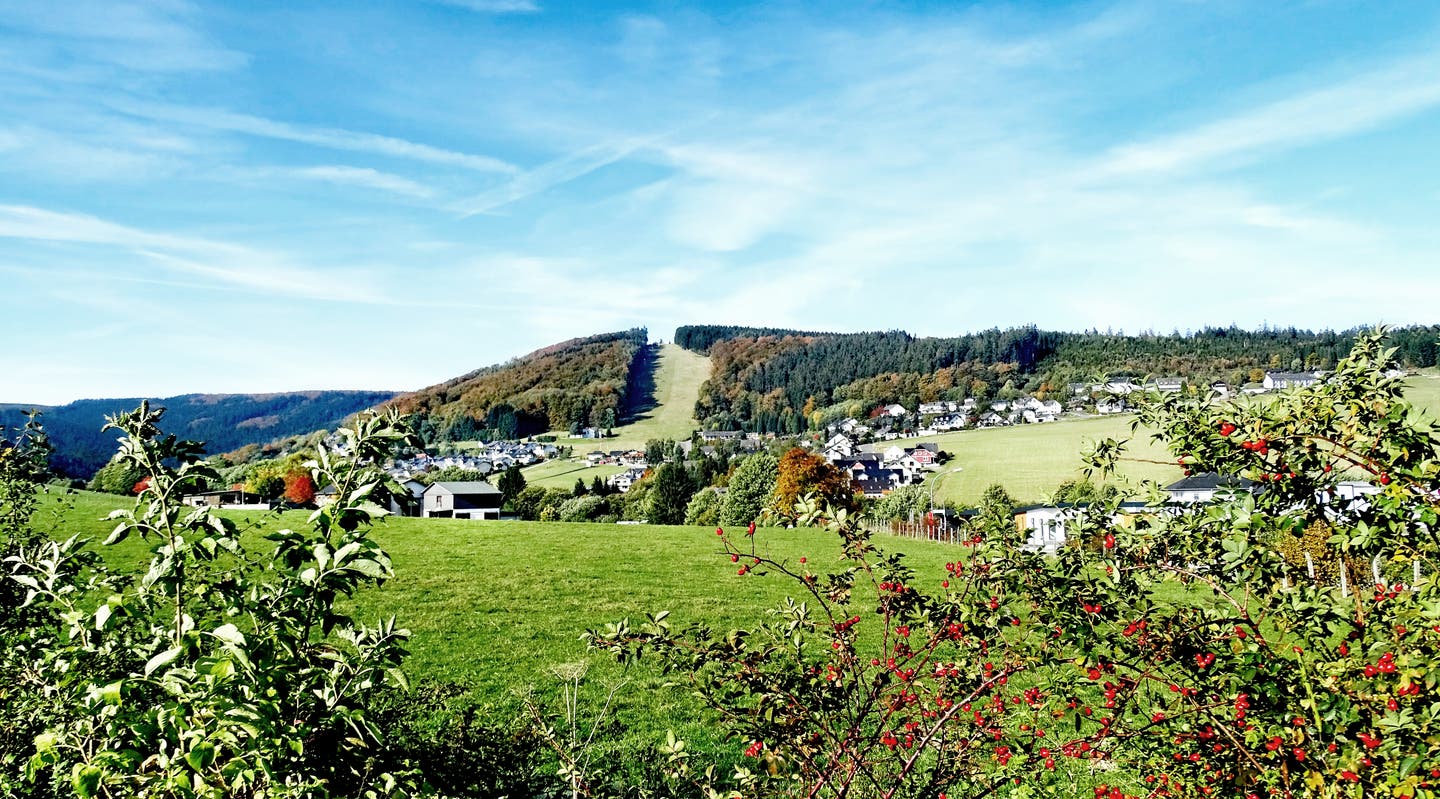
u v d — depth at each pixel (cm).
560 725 1355
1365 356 446
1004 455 11775
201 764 305
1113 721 484
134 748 337
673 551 3941
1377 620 448
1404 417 412
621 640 515
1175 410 493
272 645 351
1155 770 520
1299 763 436
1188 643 468
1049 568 495
